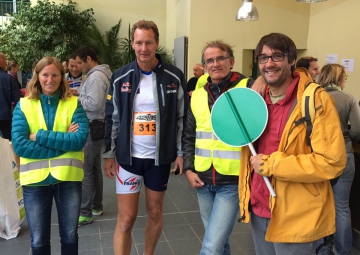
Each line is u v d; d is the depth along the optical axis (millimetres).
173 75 2354
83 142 2199
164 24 9141
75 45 7965
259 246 1830
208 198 2205
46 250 2238
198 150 2160
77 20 8070
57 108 2227
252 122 1741
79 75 3752
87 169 3299
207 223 2229
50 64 2162
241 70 7035
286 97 1633
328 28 6281
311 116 1518
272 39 1604
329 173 1476
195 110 2201
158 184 2373
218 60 2080
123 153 2279
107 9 8844
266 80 1651
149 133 2287
